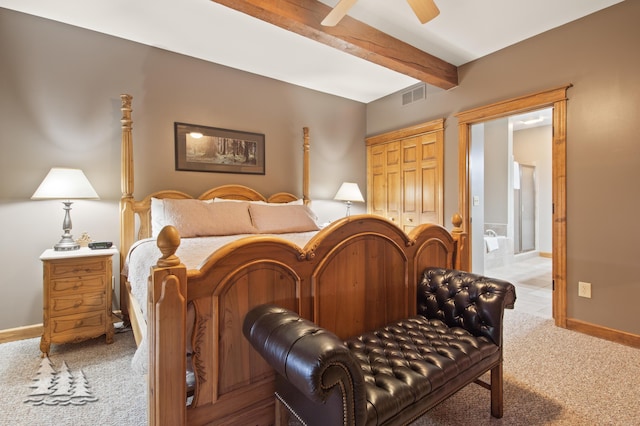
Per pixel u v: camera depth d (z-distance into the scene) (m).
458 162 3.67
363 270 1.79
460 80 3.60
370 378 1.24
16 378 1.98
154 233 2.79
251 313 1.29
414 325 1.76
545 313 3.16
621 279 2.49
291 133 4.15
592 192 2.63
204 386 1.24
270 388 1.41
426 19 2.04
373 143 4.77
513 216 5.96
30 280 2.65
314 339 1.02
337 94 4.55
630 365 2.12
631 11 2.43
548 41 2.88
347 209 4.50
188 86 3.37
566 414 1.62
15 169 2.59
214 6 2.52
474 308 1.70
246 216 3.09
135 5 2.51
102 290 2.49
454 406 1.70
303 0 2.40
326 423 1.05
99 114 2.91
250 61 3.50
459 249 2.33
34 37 2.64
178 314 1.11
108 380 1.96
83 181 2.58
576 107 2.71
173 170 3.29
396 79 4.02
